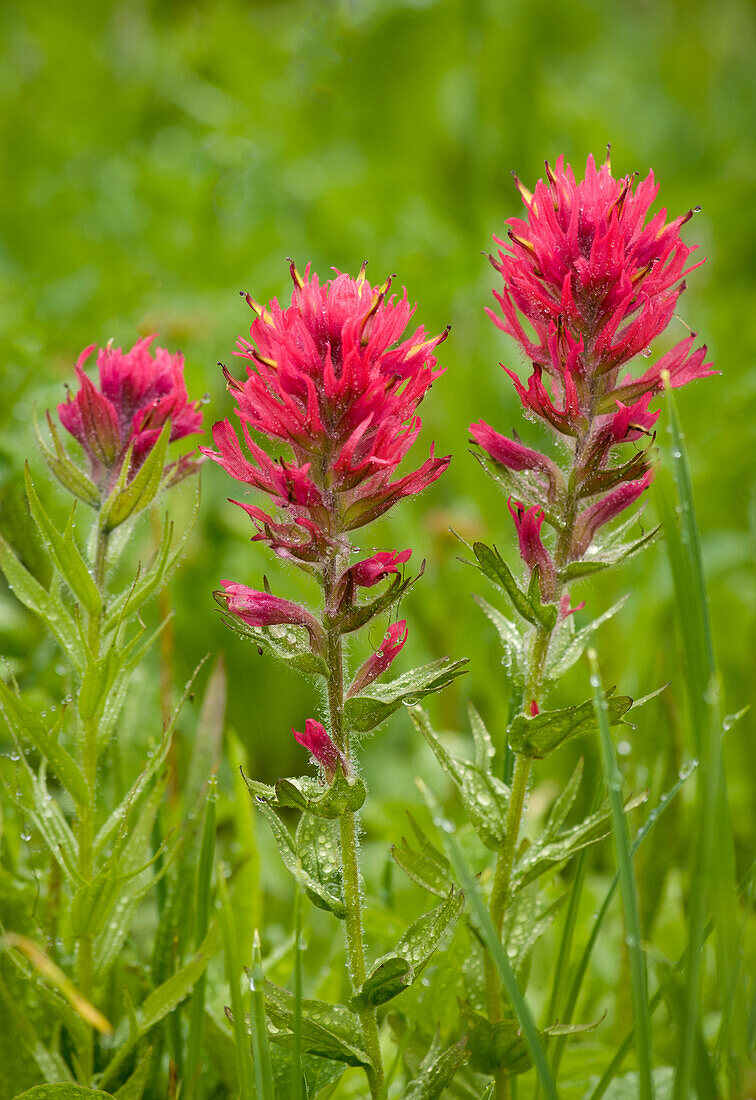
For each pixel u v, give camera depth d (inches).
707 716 26.2
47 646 34.2
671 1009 27.1
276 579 38.7
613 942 32.3
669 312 26.8
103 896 27.9
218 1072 29.1
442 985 29.1
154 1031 29.2
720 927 26.1
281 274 53.7
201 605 37.2
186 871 29.7
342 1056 27.1
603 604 36.3
